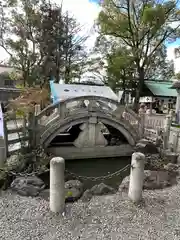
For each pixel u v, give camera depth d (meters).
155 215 3.96
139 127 9.11
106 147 8.71
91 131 8.40
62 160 3.81
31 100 7.52
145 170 6.18
